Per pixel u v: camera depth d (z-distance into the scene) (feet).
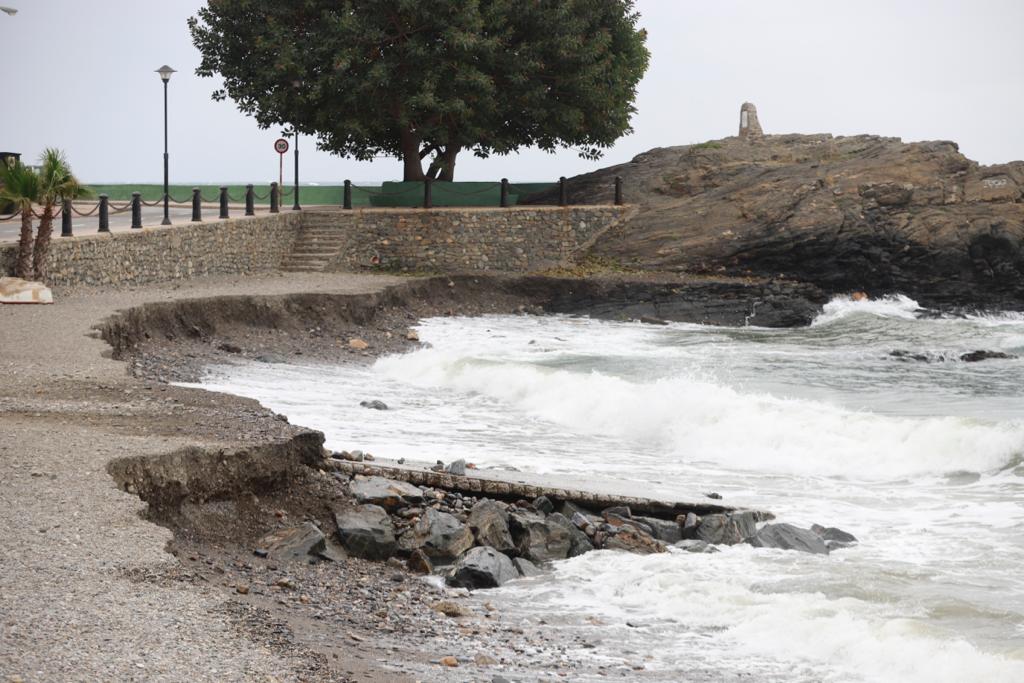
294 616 30.89
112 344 73.46
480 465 51.60
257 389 70.64
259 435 43.65
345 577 36.50
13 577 29.09
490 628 32.24
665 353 95.61
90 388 53.98
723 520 42.65
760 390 77.15
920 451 54.95
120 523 33.78
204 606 29.04
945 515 45.44
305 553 37.47
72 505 34.71
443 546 39.32
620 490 46.52
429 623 32.22
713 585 35.96
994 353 95.20
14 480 36.63
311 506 41.50
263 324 93.66
